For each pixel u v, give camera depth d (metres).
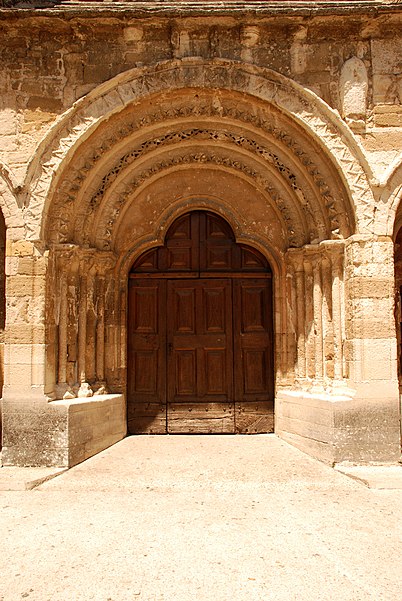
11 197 7.58
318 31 7.88
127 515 5.41
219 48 7.88
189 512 5.48
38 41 7.84
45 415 7.24
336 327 7.93
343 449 7.13
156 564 4.26
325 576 4.04
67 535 4.87
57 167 7.62
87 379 8.32
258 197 9.11
